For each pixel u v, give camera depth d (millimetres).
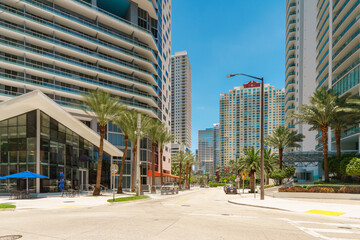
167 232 7441
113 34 58156
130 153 58875
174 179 101875
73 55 53156
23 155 27688
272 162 47438
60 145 31344
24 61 45188
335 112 32656
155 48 70375
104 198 24250
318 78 67875
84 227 8188
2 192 27766
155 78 71250
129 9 63312
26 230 7719
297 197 26406
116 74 57875
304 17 82500
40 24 47375
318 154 53812
